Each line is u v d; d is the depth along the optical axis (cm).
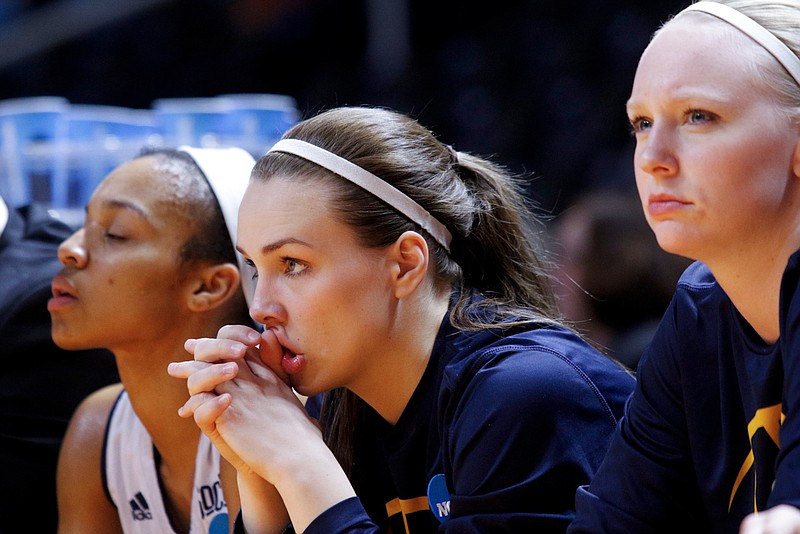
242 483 450
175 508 572
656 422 375
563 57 1644
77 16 1644
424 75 1708
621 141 1532
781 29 320
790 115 316
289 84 1809
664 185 326
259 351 441
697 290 370
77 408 628
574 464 406
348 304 422
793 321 315
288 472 414
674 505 375
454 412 428
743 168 315
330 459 420
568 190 1502
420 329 445
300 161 430
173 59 1802
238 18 1822
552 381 416
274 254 425
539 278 510
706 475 363
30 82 1734
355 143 435
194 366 438
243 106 865
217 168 562
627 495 376
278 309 426
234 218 553
